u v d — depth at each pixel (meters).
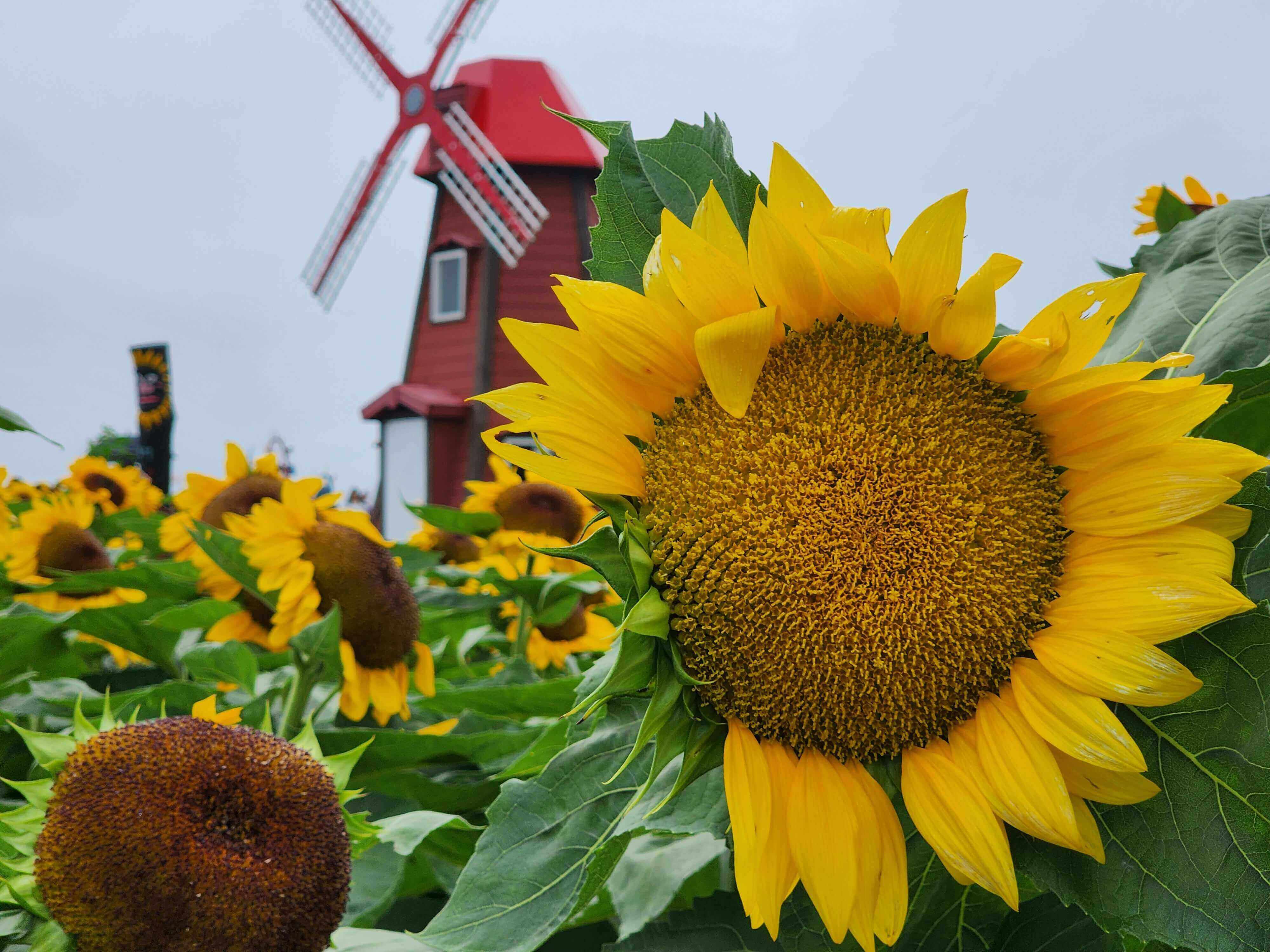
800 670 0.48
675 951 0.58
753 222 0.49
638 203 0.55
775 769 0.49
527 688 0.95
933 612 0.49
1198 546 0.49
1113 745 0.47
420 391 9.43
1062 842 0.47
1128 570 0.49
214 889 0.53
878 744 0.50
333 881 0.57
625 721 0.58
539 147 9.59
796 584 0.48
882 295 0.49
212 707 0.66
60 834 0.54
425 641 1.35
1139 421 0.49
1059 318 0.48
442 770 0.92
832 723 0.49
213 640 1.08
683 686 0.49
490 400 0.50
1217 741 0.48
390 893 0.69
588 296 0.50
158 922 0.53
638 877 0.70
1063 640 0.49
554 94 9.94
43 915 0.54
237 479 1.34
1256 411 0.58
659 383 0.50
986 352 0.50
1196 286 0.66
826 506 0.49
